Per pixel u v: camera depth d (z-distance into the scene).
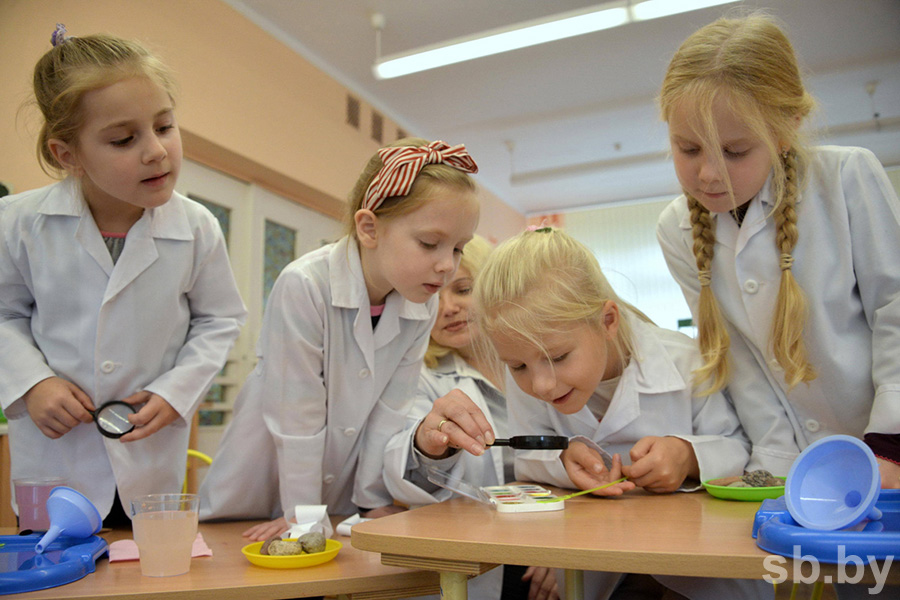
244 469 1.36
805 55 4.35
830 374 1.16
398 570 0.84
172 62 3.05
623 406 1.19
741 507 0.90
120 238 1.33
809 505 0.69
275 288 1.33
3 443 1.91
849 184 1.15
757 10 1.37
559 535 0.71
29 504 1.03
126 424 1.23
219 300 1.45
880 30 4.09
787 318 1.15
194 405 1.32
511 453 1.60
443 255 1.22
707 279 1.26
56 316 1.28
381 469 1.36
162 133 1.16
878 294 1.13
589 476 1.09
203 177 3.41
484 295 1.15
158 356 1.35
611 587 1.13
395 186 1.20
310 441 1.31
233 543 1.10
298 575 0.83
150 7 2.95
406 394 1.45
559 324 1.08
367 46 4.10
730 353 1.27
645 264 6.96
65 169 1.20
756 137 1.06
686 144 1.10
